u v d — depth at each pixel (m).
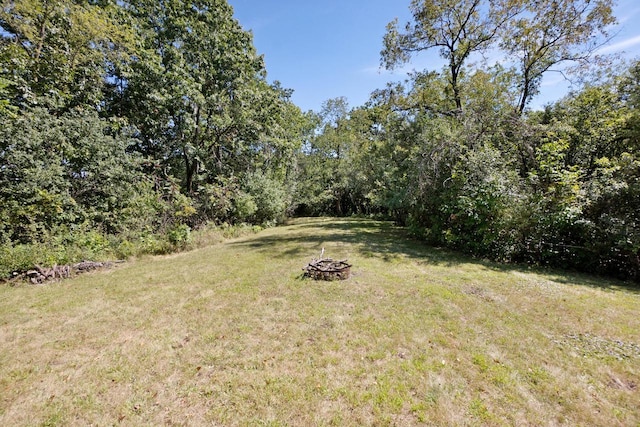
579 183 6.07
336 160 25.78
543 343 3.13
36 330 3.55
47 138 7.42
